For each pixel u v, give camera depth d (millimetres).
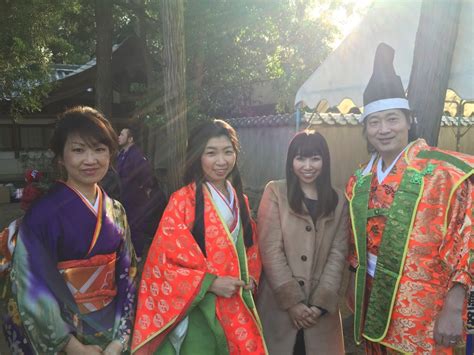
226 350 1963
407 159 1895
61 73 12977
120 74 10492
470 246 1667
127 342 1778
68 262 1614
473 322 2070
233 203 2107
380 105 1908
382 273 1868
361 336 2029
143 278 1989
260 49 7543
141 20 8203
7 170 11961
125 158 4535
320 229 2221
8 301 1596
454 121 9102
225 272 1961
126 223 1865
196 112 6973
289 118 7180
